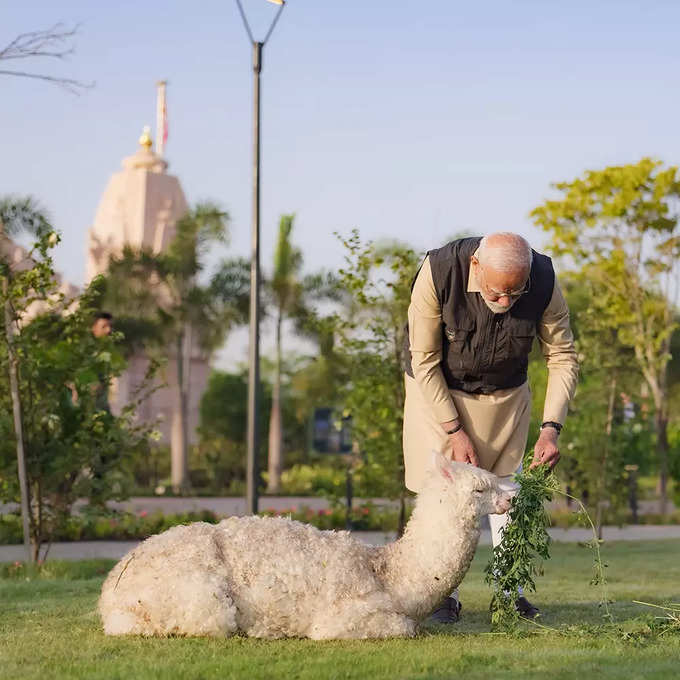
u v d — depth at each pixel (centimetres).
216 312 2833
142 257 2770
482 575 812
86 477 987
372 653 409
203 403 3581
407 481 570
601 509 1541
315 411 3453
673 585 759
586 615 559
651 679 370
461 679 367
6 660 400
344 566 449
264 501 2319
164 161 4678
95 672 373
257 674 368
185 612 436
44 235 932
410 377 571
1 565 909
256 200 1331
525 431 569
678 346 3322
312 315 1257
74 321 967
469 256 527
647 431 2067
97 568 901
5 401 960
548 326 551
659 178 2219
